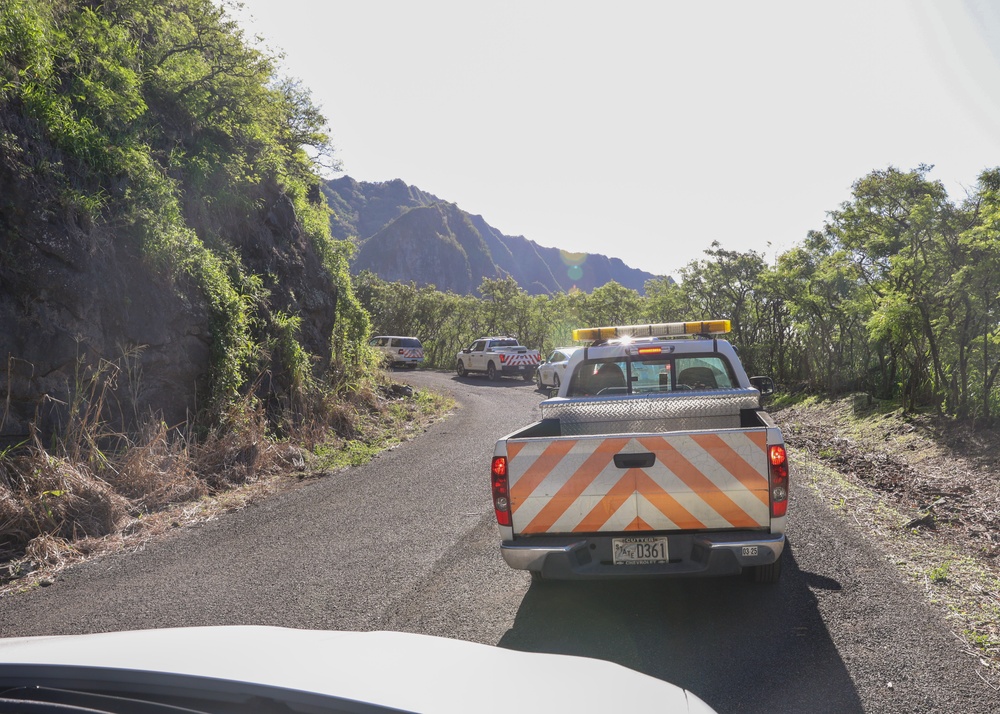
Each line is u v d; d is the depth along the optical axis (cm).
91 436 823
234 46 1360
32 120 908
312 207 1881
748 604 457
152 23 1329
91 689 155
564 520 444
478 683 171
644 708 169
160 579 561
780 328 2373
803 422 1518
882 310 1264
